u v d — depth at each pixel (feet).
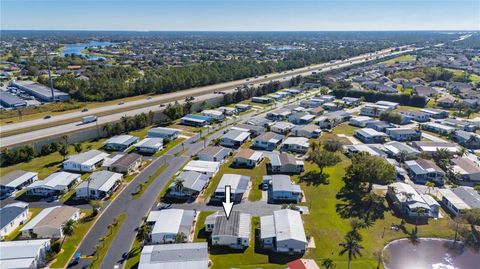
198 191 277.44
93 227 236.22
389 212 259.19
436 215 256.11
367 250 214.90
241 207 263.90
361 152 342.44
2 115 485.15
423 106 583.99
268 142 390.42
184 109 520.42
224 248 215.31
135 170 328.90
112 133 430.20
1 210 240.53
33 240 208.74
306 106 581.12
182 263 189.37
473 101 575.79
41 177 310.65
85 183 282.97
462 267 203.62
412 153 359.87
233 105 590.96
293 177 317.01
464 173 311.06
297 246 210.79
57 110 523.29
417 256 211.41
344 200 276.21
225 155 358.64
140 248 214.48
